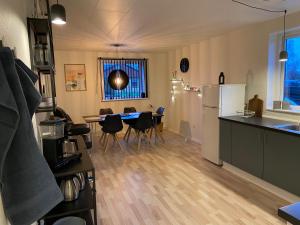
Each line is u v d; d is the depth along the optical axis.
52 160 1.87
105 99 6.84
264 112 3.88
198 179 3.63
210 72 5.21
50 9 2.25
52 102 2.04
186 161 4.45
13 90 0.90
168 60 7.26
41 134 1.98
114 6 2.79
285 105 3.62
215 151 4.19
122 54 6.93
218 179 3.62
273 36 3.71
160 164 4.33
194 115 5.96
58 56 6.30
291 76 3.63
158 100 7.51
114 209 2.84
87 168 1.91
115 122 5.20
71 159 2.04
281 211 0.94
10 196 0.93
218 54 4.89
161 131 6.31
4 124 0.85
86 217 2.15
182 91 6.48
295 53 3.54
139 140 5.45
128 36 4.54
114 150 5.28
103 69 6.73
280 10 3.15
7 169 0.92
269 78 3.78
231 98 4.05
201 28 4.08
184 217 2.65
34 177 0.97
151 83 7.37
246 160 3.47
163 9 2.95
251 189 3.28
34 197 0.97
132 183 3.55
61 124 2.07
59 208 1.90
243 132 3.48
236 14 3.28
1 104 0.82
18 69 0.99
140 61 7.14
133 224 2.54
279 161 2.92
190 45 5.94
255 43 3.95
